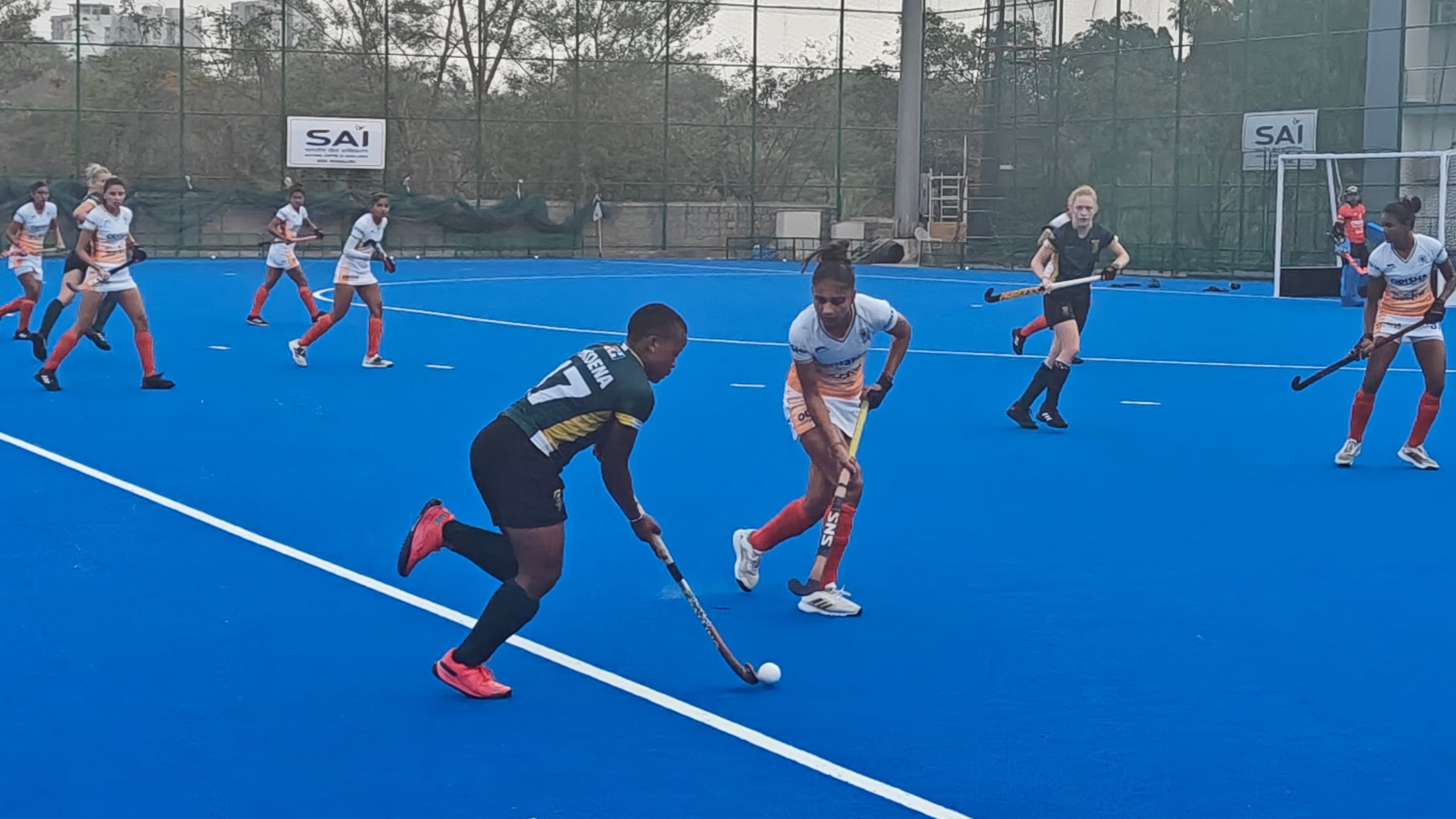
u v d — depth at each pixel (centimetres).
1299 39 3195
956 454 1071
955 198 3825
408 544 572
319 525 826
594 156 3944
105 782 466
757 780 472
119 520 830
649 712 533
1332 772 482
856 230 3981
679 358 1653
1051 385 1181
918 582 718
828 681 570
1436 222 2956
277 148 3759
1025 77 3588
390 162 3841
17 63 3622
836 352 663
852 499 670
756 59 4000
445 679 545
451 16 3844
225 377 1455
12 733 507
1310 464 1042
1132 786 470
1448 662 597
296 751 493
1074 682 570
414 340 1823
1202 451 1091
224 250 3631
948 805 454
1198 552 781
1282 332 2052
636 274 3222
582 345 1783
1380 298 1017
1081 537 815
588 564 746
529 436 536
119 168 3666
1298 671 586
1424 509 894
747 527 833
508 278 3069
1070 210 1215
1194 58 3331
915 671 582
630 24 3934
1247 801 459
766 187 4034
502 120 3897
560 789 463
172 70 3691
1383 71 3073
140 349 1357
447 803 452
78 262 1491
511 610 538
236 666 580
